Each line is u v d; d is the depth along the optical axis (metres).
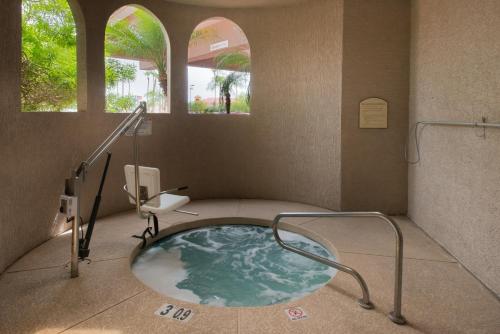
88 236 2.76
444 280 2.48
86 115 3.79
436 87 3.24
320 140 4.59
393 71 4.11
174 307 2.10
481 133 2.43
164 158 4.82
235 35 8.77
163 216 4.18
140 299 2.19
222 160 5.18
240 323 1.94
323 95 4.50
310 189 4.79
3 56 2.55
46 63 4.38
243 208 4.61
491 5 2.29
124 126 2.91
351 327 1.90
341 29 4.18
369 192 4.27
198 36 9.20
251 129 5.14
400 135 4.16
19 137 2.79
